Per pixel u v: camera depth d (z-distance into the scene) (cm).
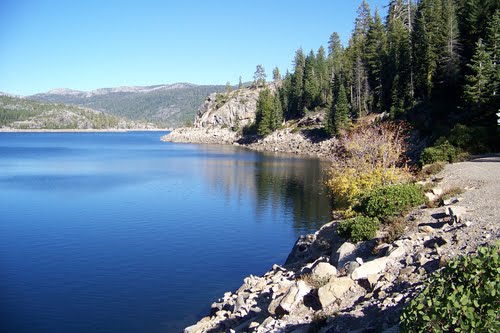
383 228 1608
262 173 6425
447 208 1476
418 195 1736
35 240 3022
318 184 5266
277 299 1369
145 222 3528
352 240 1589
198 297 2078
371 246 1487
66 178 6175
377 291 1129
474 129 3247
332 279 1250
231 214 3797
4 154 10819
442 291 620
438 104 6341
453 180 2119
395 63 8538
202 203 4300
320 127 10931
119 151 11856
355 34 12019
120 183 5666
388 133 3306
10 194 4822
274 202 4269
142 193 4897
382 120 7581
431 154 3014
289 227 3341
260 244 2931
